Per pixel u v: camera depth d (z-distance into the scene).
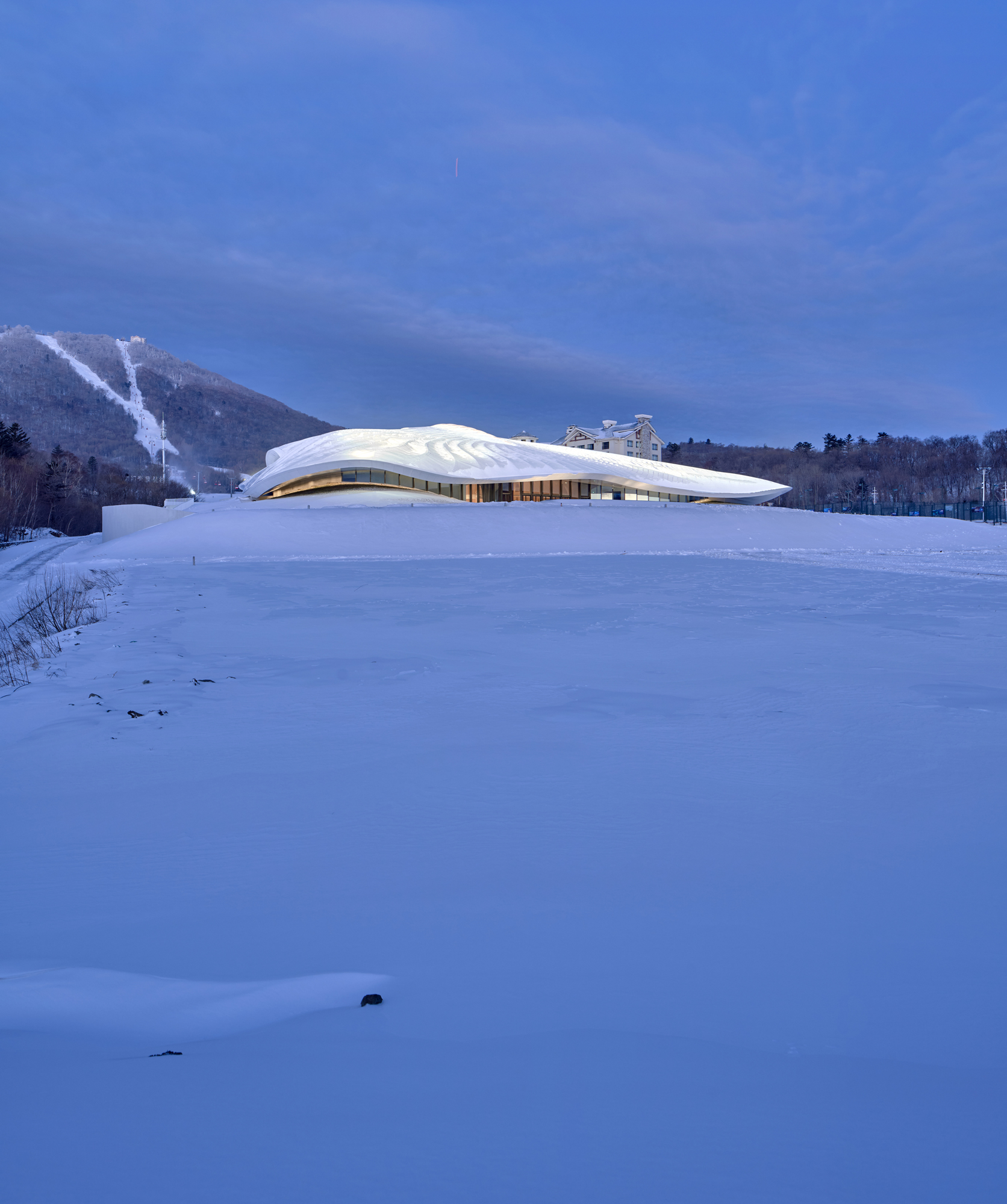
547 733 7.04
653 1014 2.55
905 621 15.30
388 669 10.27
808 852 4.34
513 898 3.68
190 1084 1.96
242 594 21.22
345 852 4.32
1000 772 5.86
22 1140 1.65
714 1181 1.52
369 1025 2.42
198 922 3.43
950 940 3.25
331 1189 1.45
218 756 6.39
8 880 4.00
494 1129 1.73
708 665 10.59
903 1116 1.88
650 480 70.75
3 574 34.03
